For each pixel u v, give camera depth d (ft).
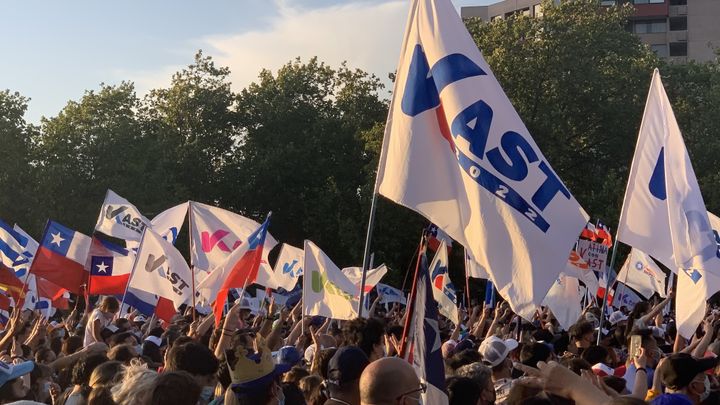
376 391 14.19
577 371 25.31
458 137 27.20
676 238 35.14
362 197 139.54
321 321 49.78
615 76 143.84
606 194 129.18
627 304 76.59
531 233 25.90
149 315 49.06
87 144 155.43
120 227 53.62
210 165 166.81
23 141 153.17
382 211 136.87
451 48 28.02
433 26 28.37
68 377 26.81
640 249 36.14
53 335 43.98
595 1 147.02
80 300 83.56
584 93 140.05
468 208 26.89
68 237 49.90
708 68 160.56
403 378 14.28
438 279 43.09
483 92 27.55
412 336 19.95
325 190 156.15
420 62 28.35
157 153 158.61
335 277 41.81
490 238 26.14
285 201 164.35
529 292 25.50
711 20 301.43
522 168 26.53
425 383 19.27
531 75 139.33
